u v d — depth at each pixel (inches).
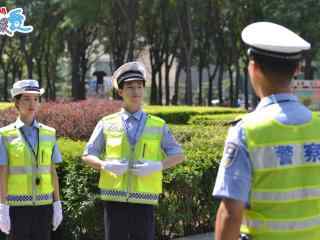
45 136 221.1
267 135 116.6
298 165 118.0
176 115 765.9
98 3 1375.5
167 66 1840.6
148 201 206.2
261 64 120.5
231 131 119.8
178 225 311.6
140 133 208.7
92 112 558.3
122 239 206.4
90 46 1972.2
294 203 117.3
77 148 309.9
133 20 1467.8
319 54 1330.0
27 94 217.3
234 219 114.4
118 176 205.3
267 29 122.0
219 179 117.6
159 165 206.1
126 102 210.8
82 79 1875.0
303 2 1188.5
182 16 1579.7
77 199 281.4
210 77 1883.6
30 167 216.4
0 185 213.3
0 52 1936.5
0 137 215.8
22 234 216.2
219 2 1605.6
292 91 128.1
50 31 1726.1
